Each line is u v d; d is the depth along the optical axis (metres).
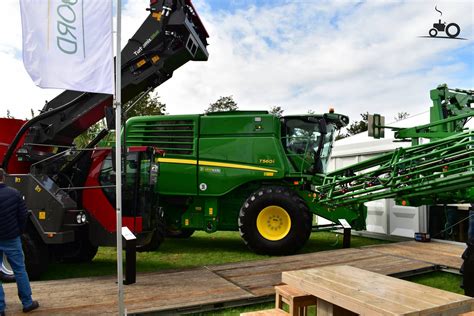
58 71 3.72
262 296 4.45
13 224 4.02
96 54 3.81
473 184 4.87
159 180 8.21
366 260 6.27
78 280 5.27
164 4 6.14
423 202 6.24
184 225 8.38
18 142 5.84
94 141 6.29
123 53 6.32
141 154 6.38
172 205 8.54
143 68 6.32
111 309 4.02
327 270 3.55
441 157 5.14
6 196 4.00
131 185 6.23
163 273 5.48
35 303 4.05
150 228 6.71
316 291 3.01
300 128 8.19
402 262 6.12
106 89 3.82
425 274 5.86
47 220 5.46
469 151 4.84
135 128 8.62
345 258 6.42
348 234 7.86
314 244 8.91
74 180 6.28
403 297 2.71
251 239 7.62
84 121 6.21
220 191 8.02
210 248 8.44
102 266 6.59
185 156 8.20
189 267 5.86
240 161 8.00
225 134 8.13
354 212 8.25
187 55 6.41
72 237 5.62
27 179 5.59
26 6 3.68
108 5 3.84
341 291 2.86
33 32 3.69
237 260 7.09
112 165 6.00
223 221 8.34
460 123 7.10
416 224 8.90
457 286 5.32
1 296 3.93
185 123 8.34
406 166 5.50
